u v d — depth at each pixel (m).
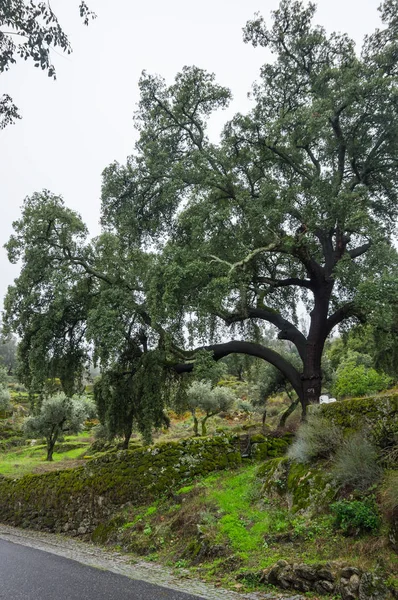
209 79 16.56
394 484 5.89
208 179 14.99
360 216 13.37
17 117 7.16
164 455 10.96
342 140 15.86
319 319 15.47
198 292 13.71
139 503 10.32
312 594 5.45
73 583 6.64
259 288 17.09
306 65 17.03
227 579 6.38
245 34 16.84
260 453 11.21
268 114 16.95
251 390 34.09
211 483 10.01
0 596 6.10
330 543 6.14
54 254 15.14
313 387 14.84
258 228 14.55
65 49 6.45
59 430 25.25
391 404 7.41
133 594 5.98
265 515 7.70
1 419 37.12
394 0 15.21
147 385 14.99
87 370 17.50
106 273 15.60
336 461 7.37
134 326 16.27
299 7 16.33
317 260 16.78
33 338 14.53
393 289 12.04
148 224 17.81
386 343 17.22
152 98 16.97
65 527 11.45
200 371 13.04
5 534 11.85
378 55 15.48
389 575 5.04
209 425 28.09
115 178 16.73
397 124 14.67
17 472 17.55
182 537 8.30
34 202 15.10
